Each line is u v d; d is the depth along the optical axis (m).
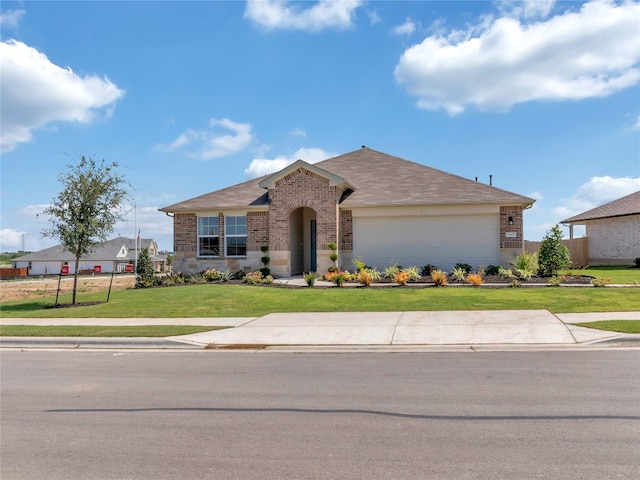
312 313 14.74
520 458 4.79
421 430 5.62
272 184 23.39
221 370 9.02
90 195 17.91
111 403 7.04
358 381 7.95
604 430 5.49
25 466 4.91
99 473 4.71
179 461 4.93
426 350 10.43
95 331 12.91
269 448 5.21
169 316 15.07
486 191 22.41
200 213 24.89
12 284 39.50
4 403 7.13
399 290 17.95
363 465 4.72
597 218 33.53
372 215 22.86
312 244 25.67
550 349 10.12
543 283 18.77
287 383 7.94
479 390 7.23
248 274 22.73
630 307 13.85
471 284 18.75
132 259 73.38
